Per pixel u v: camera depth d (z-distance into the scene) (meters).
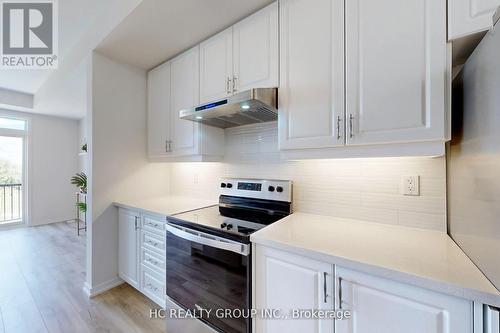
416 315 0.78
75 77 2.62
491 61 0.67
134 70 2.39
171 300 1.62
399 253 0.93
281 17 1.39
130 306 1.96
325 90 1.22
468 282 0.70
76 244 3.51
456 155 1.03
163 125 2.27
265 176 1.88
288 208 1.67
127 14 1.60
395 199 1.32
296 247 1.02
